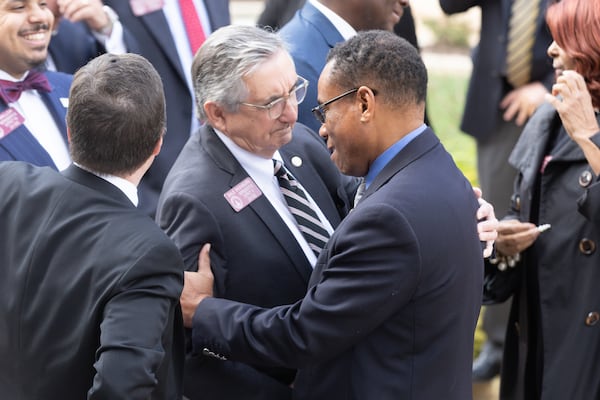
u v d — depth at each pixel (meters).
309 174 9.29
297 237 8.65
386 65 7.37
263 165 8.66
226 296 8.34
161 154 12.75
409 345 7.40
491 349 14.62
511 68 14.60
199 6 13.31
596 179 9.37
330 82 7.55
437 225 7.22
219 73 8.03
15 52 9.54
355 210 7.40
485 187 15.30
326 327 7.32
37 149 9.73
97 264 6.56
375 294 7.16
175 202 8.25
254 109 8.05
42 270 6.76
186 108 13.08
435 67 31.12
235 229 8.24
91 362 6.60
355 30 10.85
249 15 31.66
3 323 6.84
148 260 6.55
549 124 10.10
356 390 7.54
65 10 12.00
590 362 9.63
